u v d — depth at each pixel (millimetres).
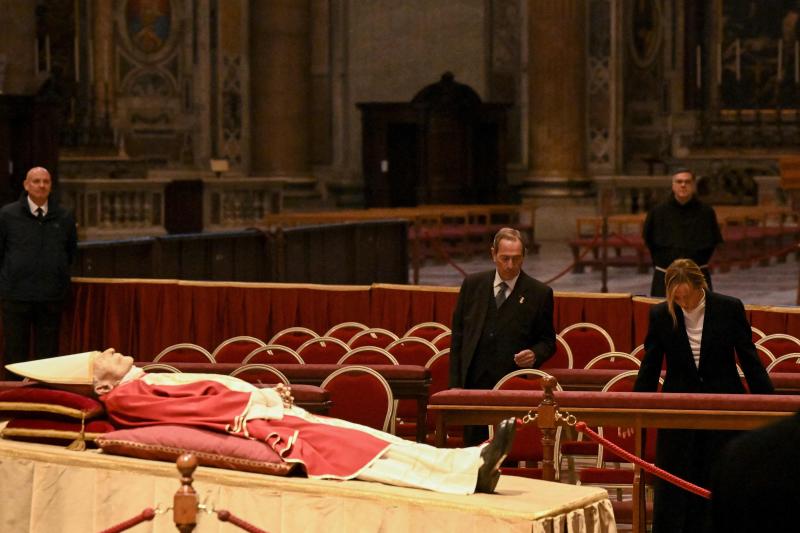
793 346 13414
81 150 34281
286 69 39031
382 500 6941
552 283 27969
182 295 16297
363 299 16578
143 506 7504
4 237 14555
